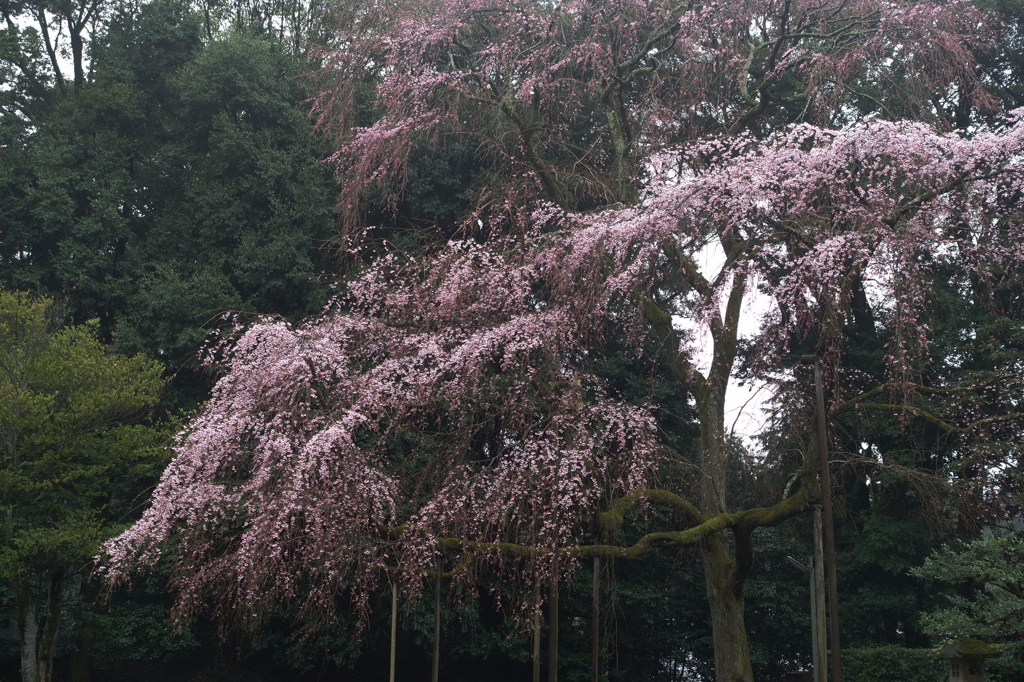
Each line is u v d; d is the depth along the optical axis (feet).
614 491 44.75
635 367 71.72
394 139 53.67
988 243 46.34
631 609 71.56
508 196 53.16
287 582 39.86
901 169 46.44
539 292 54.75
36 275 69.10
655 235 45.60
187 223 72.90
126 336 66.18
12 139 73.56
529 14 56.18
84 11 90.79
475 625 67.21
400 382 43.45
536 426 44.75
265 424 39.50
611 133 58.18
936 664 57.52
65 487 54.60
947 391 46.65
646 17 57.41
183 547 39.99
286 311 70.44
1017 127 44.68
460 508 40.88
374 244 60.03
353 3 57.98
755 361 51.29
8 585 58.34
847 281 44.34
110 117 76.13
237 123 73.92
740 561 47.26
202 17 85.35
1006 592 41.34
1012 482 51.80
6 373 53.11
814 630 54.08
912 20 51.80
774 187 46.88
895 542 65.51
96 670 71.72
